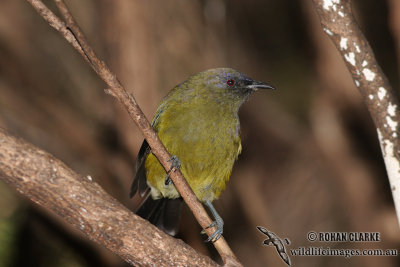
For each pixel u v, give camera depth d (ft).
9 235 33.78
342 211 40.70
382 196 39.65
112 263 36.17
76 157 37.32
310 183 41.86
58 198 17.13
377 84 17.67
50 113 37.37
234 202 40.98
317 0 17.51
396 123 17.71
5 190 34.58
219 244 20.27
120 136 34.99
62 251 35.70
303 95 45.73
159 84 33.32
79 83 38.45
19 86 37.40
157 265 18.25
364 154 39.60
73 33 17.26
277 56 47.42
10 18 37.37
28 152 16.61
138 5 32.94
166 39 33.76
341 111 39.29
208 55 35.55
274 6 47.55
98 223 17.56
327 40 38.01
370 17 46.65
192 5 35.17
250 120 43.96
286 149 43.80
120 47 32.94
